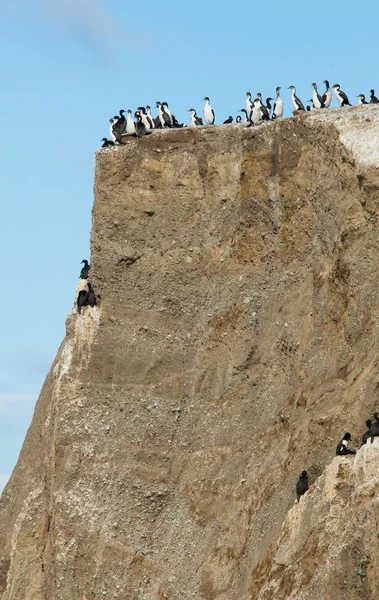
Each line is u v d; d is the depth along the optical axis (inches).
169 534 7155.5
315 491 5964.6
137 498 7303.2
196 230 7667.3
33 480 7859.3
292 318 6929.1
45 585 7490.2
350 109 6953.7
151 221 7736.2
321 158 6875.0
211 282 7519.7
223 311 7381.9
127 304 7652.6
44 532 7628.0
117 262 7701.8
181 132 7795.3
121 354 7583.7
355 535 5329.7
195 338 7500.0
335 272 6505.9
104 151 7844.5
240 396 7160.4
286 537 6053.2
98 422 7485.2
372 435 5669.3
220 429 7199.8
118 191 7770.7
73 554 7229.3
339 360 6353.3
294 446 6471.5
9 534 7859.3
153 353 7559.1
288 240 7150.6
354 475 5797.2
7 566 7755.9
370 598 5216.5
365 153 6392.7
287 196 7175.2
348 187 6486.2
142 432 7431.1
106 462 7401.6
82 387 7554.1
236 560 6668.3
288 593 5876.0
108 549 7214.6
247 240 7391.7
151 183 7775.6
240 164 7480.3
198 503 7096.5
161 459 7367.1
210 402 7317.9
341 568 5408.5
